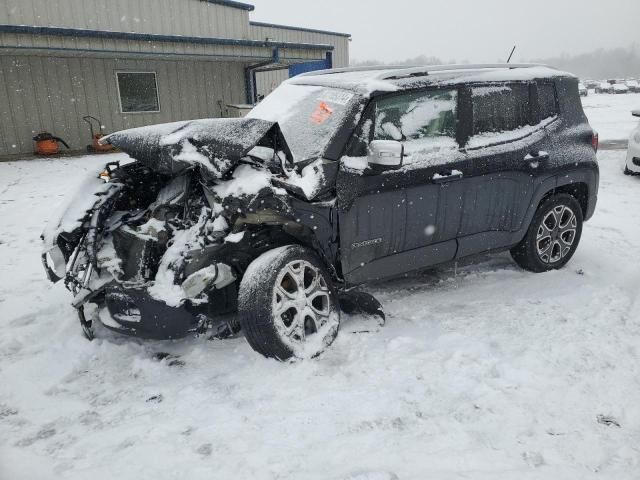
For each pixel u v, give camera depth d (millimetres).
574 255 5227
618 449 2479
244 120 3490
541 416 2734
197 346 3604
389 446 2521
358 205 3527
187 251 3279
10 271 5168
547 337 3539
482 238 4270
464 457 2438
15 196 8492
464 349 3391
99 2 14117
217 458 2471
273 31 20922
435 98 3945
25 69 13516
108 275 3520
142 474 2381
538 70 4684
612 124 19312
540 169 4414
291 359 3217
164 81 15836
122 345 3631
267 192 3145
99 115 14805
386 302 4227
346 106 3656
